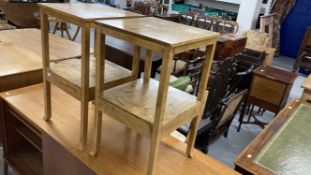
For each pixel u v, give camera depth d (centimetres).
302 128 158
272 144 138
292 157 128
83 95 112
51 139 132
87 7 127
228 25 450
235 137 288
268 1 559
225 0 570
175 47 83
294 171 118
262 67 301
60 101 158
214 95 219
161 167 118
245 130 304
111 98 107
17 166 178
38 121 140
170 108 105
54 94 165
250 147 133
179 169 119
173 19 459
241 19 516
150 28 98
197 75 242
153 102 107
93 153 120
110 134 136
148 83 124
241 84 314
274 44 583
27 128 174
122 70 133
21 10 469
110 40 288
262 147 134
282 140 142
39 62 200
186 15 475
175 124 101
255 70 287
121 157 122
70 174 130
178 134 178
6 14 455
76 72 127
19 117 160
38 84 182
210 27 455
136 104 104
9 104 157
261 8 555
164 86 86
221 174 119
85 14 108
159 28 100
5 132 177
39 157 185
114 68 134
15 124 177
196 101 114
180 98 115
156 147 95
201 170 120
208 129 220
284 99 277
